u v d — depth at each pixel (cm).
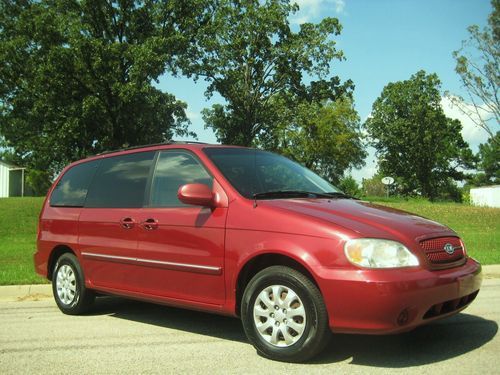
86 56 3419
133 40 3828
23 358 471
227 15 4350
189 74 4100
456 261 454
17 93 3653
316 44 4381
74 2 3700
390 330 400
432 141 7806
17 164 5694
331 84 4597
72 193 686
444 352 454
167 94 4384
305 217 443
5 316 660
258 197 491
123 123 3797
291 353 430
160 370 429
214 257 486
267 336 448
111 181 633
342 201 509
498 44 3634
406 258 414
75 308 652
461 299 449
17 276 888
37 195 4947
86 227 635
